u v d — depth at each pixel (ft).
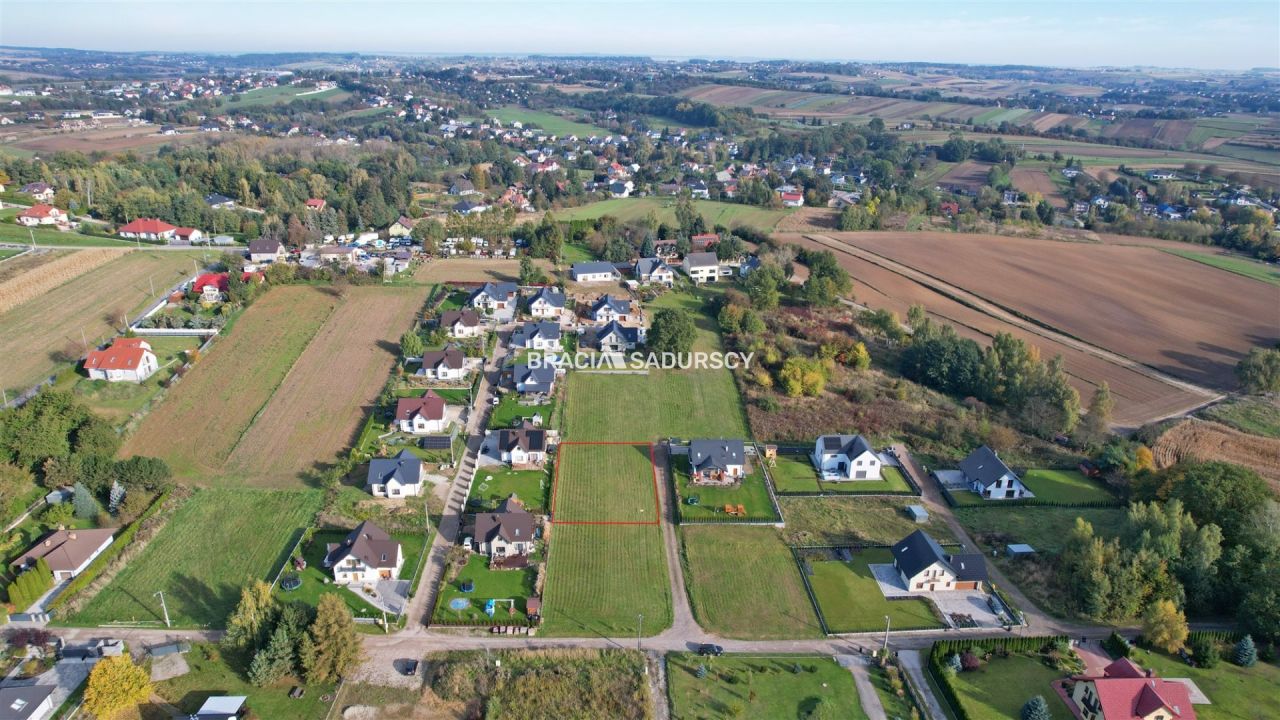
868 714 203.21
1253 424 363.15
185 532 265.54
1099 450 331.16
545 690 205.46
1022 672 217.36
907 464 329.52
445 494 294.87
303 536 261.65
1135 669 201.98
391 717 198.29
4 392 340.59
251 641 212.84
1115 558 242.58
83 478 277.23
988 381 383.24
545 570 255.50
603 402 368.89
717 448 313.94
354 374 384.47
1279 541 239.50
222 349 403.95
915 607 244.42
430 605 238.68
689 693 208.33
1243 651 218.79
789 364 384.47
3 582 237.45
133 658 211.41
